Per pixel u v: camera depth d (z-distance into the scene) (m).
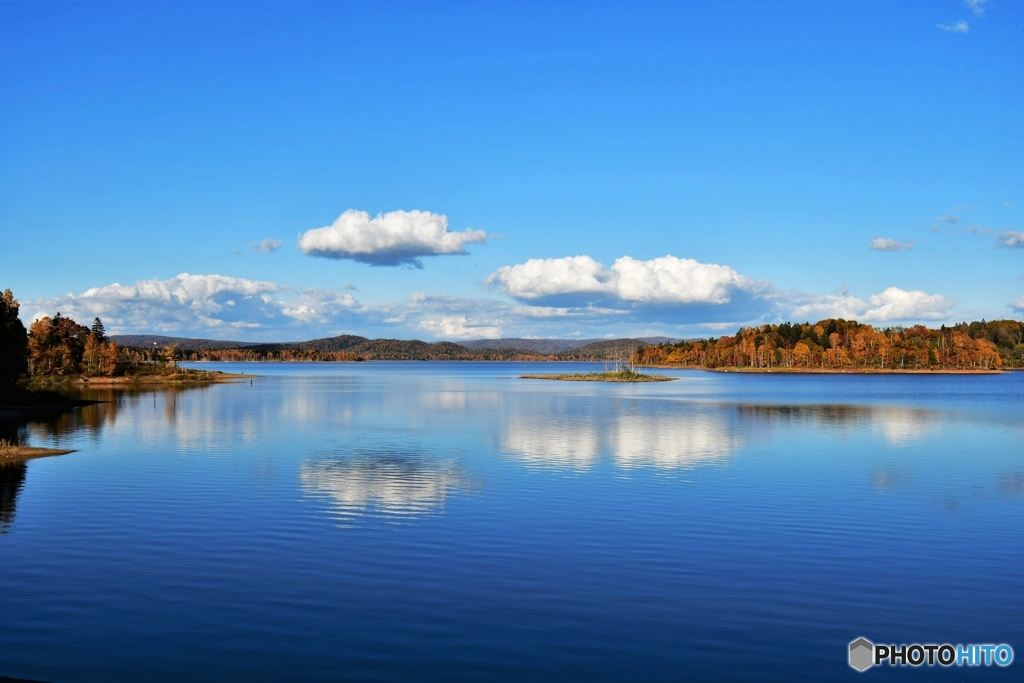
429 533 24.70
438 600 18.42
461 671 14.72
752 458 43.09
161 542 23.39
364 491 31.97
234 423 65.06
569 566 21.20
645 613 17.73
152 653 15.35
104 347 169.12
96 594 18.61
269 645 15.77
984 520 27.02
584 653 15.57
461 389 145.00
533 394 125.81
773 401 106.00
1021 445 49.91
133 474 36.28
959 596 19.08
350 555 22.03
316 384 169.38
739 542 23.88
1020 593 19.33
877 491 32.53
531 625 16.95
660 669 14.91
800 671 14.93
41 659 15.06
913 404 97.75
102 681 14.18
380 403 96.69
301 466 39.19
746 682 14.43
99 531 24.72
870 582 20.06
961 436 55.97
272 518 26.72
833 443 50.91
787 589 19.47
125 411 78.62
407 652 15.52
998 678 14.70
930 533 25.16
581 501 29.97
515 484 33.88
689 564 21.50
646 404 97.31
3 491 31.70
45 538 23.84
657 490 32.50
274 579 19.83
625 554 22.42
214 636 16.19
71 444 48.69
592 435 56.00
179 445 48.44
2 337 87.94
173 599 18.31
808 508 28.86
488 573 20.50
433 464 40.09
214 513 27.52
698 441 51.97
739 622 17.27
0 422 65.06
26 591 18.83
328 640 16.03
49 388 117.12
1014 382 195.38
